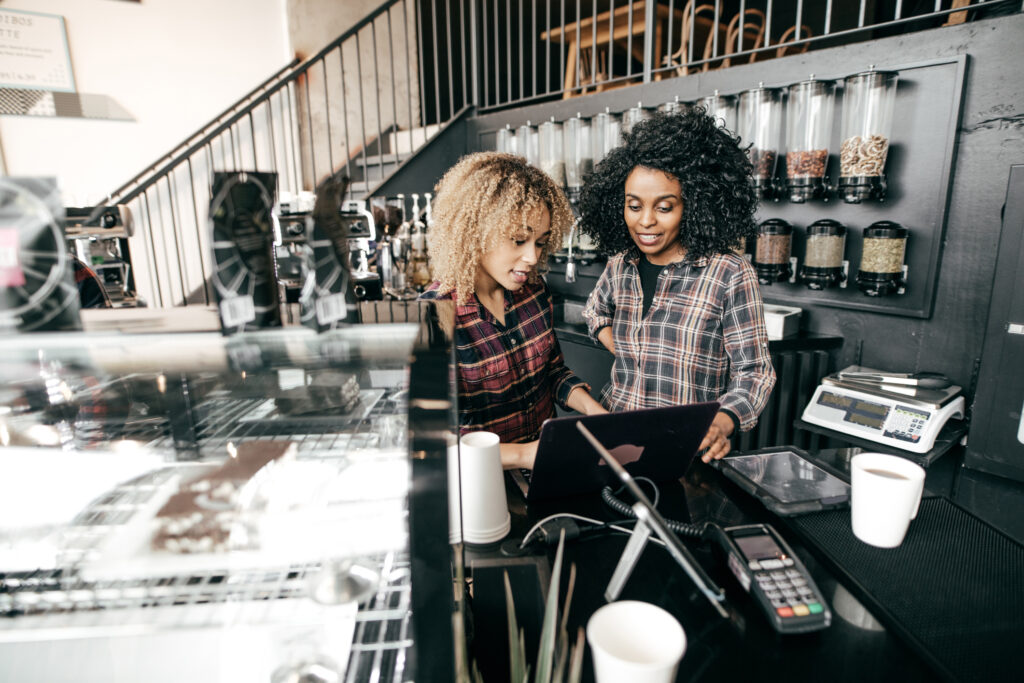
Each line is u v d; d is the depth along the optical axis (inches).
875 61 70.8
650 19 103.8
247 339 22.9
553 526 33.0
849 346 79.2
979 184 64.6
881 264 69.7
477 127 159.9
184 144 192.1
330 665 22.9
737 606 27.5
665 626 22.0
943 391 64.5
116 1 185.2
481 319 51.6
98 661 22.8
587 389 58.4
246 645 23.1
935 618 25.8
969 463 62.1
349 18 219.1
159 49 194.1
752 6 155.9
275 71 212.7
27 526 23.6
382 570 24.5
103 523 24.1
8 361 21.3
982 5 63.0
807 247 76.8
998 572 29.2
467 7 229.9
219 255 21.8
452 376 25.2
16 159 179.8
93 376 22.4
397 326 24.3
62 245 21.3
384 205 104.0
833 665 23.8
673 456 38.6
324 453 25.7
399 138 212.5
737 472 40.9
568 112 121.0
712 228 54.8
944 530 33.2
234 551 23.9
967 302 67.1
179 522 24.0
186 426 25.9
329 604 23.6
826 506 36.0
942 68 65.3
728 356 59.1
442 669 22.3
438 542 22.8
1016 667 22.9
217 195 21.6
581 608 27.8
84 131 187.5
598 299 68.8
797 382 79.2
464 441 34.3
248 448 26.0
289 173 221.3
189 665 22.9
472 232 47.9
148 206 188.4
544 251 55.0
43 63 178.7
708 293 57.1
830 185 76.9
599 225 65.6
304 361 22.8
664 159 52.4
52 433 25.1
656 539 33.4
